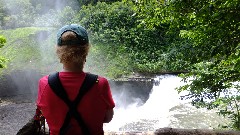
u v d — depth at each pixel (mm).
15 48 18578
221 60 4855
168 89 13352
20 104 4117
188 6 4062
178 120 11125
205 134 3801
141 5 4695
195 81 5641
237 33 3973
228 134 3797
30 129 3000
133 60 16750
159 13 4523
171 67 15000
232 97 5688
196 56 4996
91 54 17406
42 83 1879
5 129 3365
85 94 1827
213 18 3908
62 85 1829
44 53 17938
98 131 1909
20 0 24609
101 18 19875
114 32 18578
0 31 21125
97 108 1861
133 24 19078
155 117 11648
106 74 15539
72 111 1807
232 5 3650
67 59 1832
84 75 1876
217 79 5281
